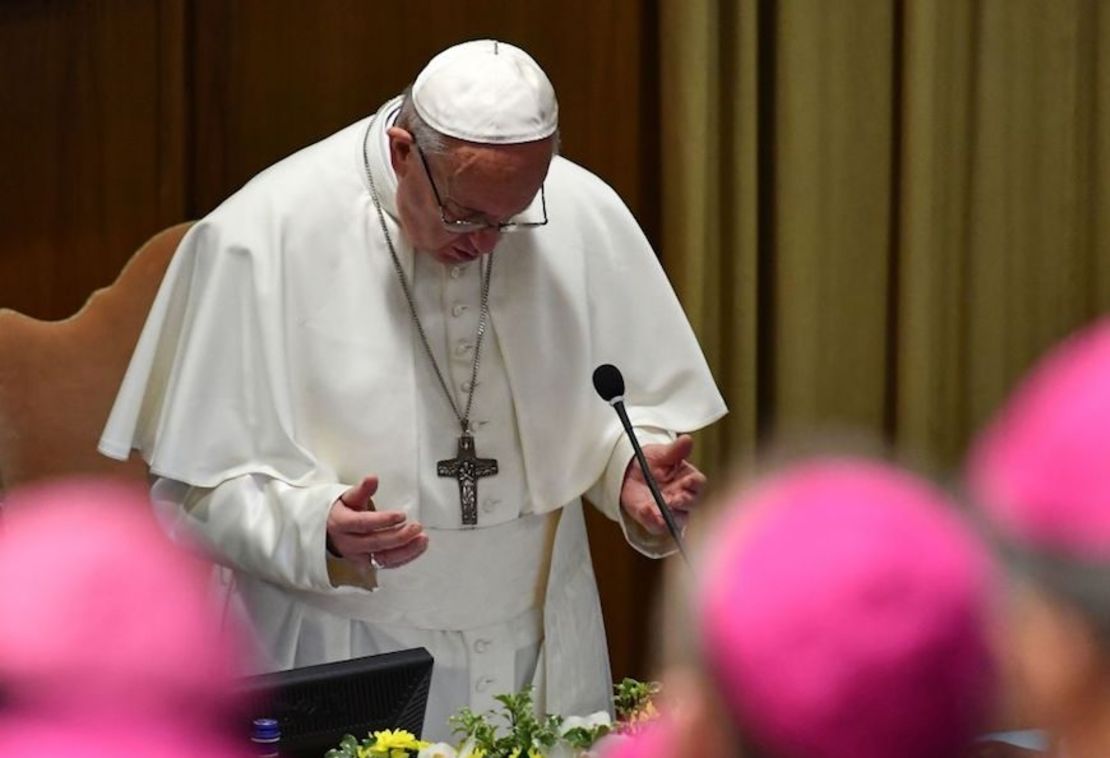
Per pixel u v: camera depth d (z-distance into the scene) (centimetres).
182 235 1281
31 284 1477
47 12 1450
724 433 1524
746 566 210
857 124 1522
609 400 910
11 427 1229
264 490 992
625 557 1538
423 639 1024
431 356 1022
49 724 195
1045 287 1580
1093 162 1573
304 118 1485
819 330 1534
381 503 1012
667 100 1466
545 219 1002
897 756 202
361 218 1025
